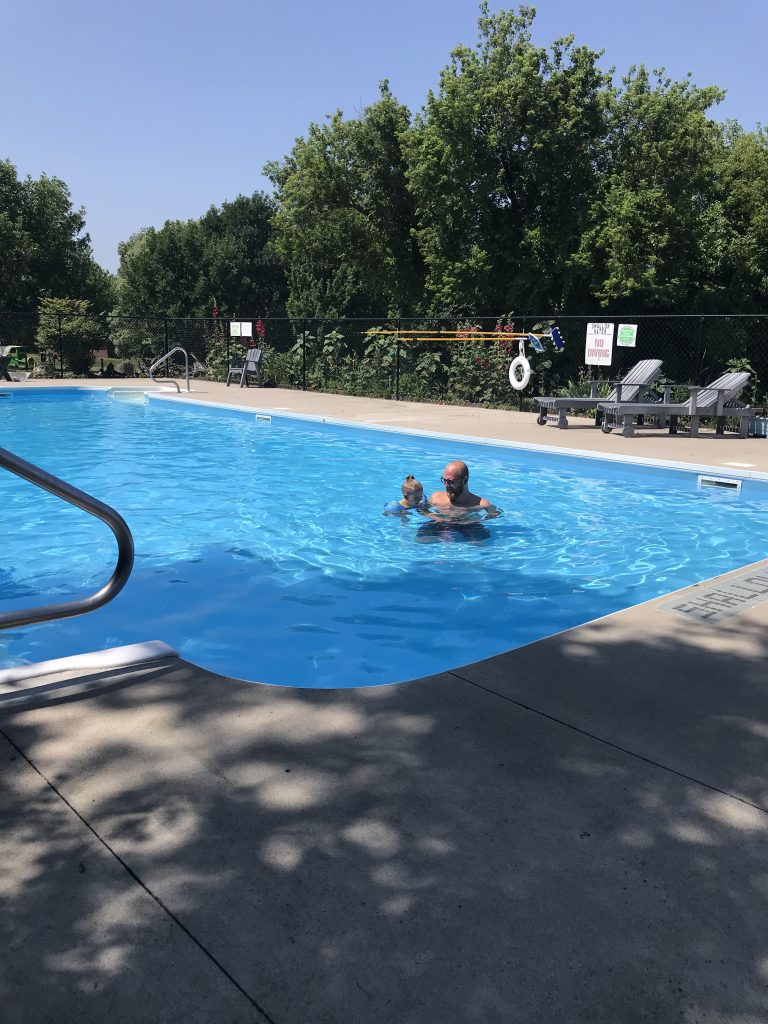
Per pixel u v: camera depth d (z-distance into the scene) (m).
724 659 3.59
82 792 2.41
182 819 2.29
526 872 2.08
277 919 1.89
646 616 4.23
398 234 25.92
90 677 3.26
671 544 7.08
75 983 1.70
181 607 5.41
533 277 21.45
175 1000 1.66
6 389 20.50
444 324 21.11
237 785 2.47
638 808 2.38
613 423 13.99
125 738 2.76
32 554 6.62
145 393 20.31
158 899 1.95
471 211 22.03
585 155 20.94
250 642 4.82
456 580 6.04
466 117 20.41
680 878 2.05
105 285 49.84
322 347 24.33
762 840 2.22
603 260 20.56
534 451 11.34
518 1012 1.64
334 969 1.74
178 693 3.13
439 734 2.84
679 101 20.39
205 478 10.16
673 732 2.87
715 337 21.20
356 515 8.12
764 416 13.48
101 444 12.94
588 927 1.88
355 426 14.12
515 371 15.74
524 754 2.70
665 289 20.39
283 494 9.19
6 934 1.83
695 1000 1.67
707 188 22.78
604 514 8.18
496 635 4.96
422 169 21.23
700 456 10.39
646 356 21.73
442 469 10.79
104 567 6.31
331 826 2.27
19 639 4.80
